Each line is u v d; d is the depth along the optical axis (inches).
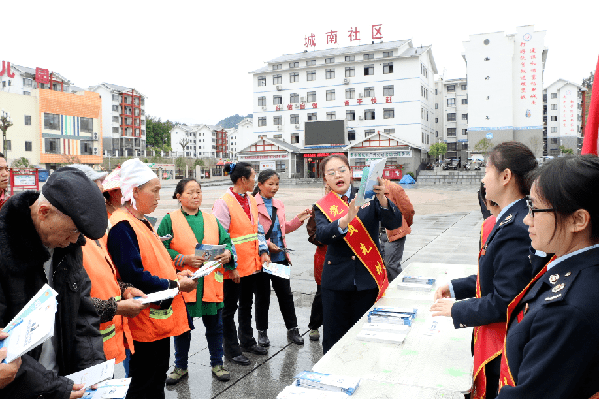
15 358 48.6
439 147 1631.4
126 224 101.2
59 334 69.1
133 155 2568.9
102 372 65.2
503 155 68.7
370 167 104.0
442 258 308.0
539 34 1478.8
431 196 919.0
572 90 2223.2
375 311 100.4
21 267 57.5
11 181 781.9
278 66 1761.8
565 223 45.4
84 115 1786.4
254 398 123.4
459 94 2081.7
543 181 46.8
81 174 62.6
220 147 4495.6
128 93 2522.1
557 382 42.9
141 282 99.7
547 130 2298.2
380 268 118.1
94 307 75.5
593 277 43.6
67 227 60.5
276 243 170.6
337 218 116.5
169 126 3275.1
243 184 156.6
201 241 136.1
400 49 1587.1
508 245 63.9
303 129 1708.9
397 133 1585.9
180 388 129.3
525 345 47.4
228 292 147.6
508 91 1503.4
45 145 1644.9
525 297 51.5
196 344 164.1
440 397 65.4
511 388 46.7
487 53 1519.4
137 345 102.7
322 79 1684.3
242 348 157.3
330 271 120.3
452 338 88.2
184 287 110.0
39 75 2021.4
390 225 116.0
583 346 41.9
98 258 90.2
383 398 65.4
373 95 1612.9
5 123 1171.9
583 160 45.3
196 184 136.9
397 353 81.4
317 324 165.8
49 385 57.1
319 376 71.1
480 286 71.6
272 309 204.4
